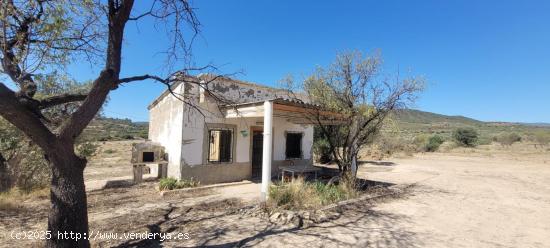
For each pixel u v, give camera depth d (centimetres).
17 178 902
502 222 664
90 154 1111
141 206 754
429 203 833
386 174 1462
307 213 643
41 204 768
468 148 3484
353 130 950
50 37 421
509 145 3803
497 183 1245
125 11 403
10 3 374
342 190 850
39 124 343
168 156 1126
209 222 608
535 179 1374
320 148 1831
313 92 926
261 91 1241
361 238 525
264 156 777
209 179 1083
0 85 309
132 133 4019
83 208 383
